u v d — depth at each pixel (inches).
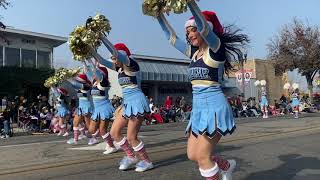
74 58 333.1
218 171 215.0
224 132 212.7
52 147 477.4
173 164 348.5
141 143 322.7
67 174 318.3
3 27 995.9
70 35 328.2
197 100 217.0
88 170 331.9
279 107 1492.4
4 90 1168.2
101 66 408.2
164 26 226.7
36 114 874.1
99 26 320.8
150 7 217.0
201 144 212.7
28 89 1216.8
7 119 775.7
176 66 1579.7
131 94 321.1
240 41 223.3
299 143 462.9
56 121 800.3
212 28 209.2
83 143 506.9
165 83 1551.4
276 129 634.2
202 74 213.2
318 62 1851.6
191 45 220.5
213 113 212.5
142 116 319.0
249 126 705.0
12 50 1212.5
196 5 195.5
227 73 225.3
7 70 1175.6
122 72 322.7
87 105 481.7
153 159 373.4
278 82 2005.4
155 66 1513.3
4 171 334.3
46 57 1280.8
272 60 1929.1
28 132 843.4
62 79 626.5
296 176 301.4
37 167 347.9
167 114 1123.3
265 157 376.5
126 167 328.2
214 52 209.9
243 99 1421.0
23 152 438.9
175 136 568.1
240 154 393.1
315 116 1112.2
